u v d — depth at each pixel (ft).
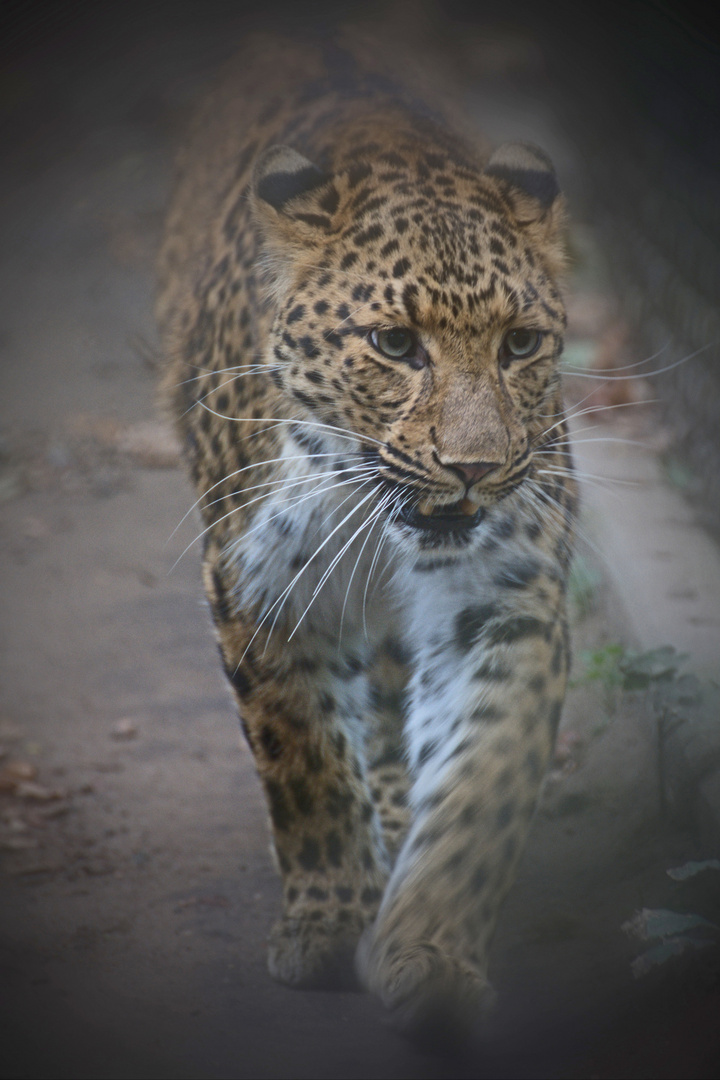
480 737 22.30
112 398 57.93
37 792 33.01
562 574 24.21
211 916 27.76
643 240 53.62
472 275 21.89
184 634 41.11
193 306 29.14
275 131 29.48
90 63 102.06
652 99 54.19
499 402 22.16
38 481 51.70
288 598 24.36
